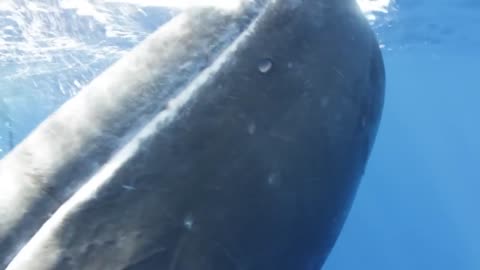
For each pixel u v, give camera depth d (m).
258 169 2.14
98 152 2.08
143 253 2.02
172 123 2.07
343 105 2.34
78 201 2.01
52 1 11.06
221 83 2.11
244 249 2.18
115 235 2.00
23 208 2.07
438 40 23.03
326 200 2.38
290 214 2.25
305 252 2.41
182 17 2.21
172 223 2.04
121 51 12.52
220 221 2.11
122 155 2.04
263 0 2.21
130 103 2.11
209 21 2.18
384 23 18.61
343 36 2.36
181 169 2.05
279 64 2.17
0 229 2.06
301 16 2.23
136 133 2.08
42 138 2.15
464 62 30.33
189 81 2.12
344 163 2.41
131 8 11.48
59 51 12.05
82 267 1.98
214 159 2.08
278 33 2.18
